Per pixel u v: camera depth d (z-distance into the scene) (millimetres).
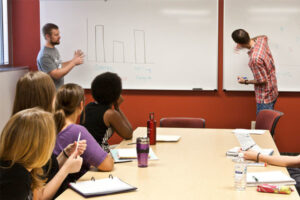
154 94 5309
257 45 4586
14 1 5320
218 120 5246
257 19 5039
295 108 5129
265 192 1956
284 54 5043
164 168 2367
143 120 5348
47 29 4836
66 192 1956
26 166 1577
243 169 1995
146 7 5188
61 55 5316
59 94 2410
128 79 5293
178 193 1935
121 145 2986
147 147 2379
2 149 1561
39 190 1935
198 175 2232
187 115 5281
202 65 5184
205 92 5238
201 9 5121
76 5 5266
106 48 5281
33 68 5375
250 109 5191
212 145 2994
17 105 2088
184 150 2828
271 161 2441
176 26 5172
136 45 5242
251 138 3229
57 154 2326
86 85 5336
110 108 3037
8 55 5281
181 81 5227
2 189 1520
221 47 5148
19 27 5348
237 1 5043
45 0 5281
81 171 2457
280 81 5082
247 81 4645
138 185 2057
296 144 5172
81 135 2332
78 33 5293
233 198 1868
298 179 3811
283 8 4992
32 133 1537
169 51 5207
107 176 2211
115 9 5227
